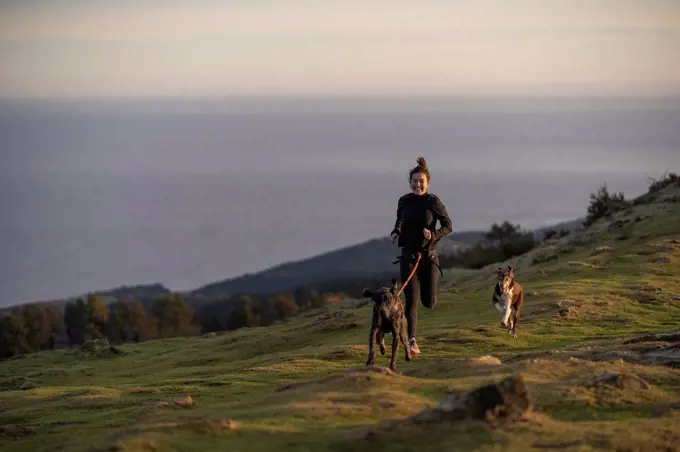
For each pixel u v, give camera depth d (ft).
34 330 253.85
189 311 287.89
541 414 35.37
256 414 37.40
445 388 42.73
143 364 103.19
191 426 34.42
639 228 133.08
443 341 72.64
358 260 535.19
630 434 32.81
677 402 39.04
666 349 52.37
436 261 56.54
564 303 85.87
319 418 36.45
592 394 40.50
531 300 90.84
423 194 57.00
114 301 437.17
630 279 99.71
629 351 53.47
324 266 522.47
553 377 45.37
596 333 73.51
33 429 49.08
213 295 483.92
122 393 61.67
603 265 111.24
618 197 168.76
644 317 80.43
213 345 112.06
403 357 67.15
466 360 51.06
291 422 35.73
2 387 94.79
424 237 56.08
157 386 64.85
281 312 283.38
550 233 181.16
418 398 40.40
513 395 34.50
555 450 30.78
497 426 33.22
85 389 68.39
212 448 31.91
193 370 84.23
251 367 73.97
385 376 44.27
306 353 75.72
